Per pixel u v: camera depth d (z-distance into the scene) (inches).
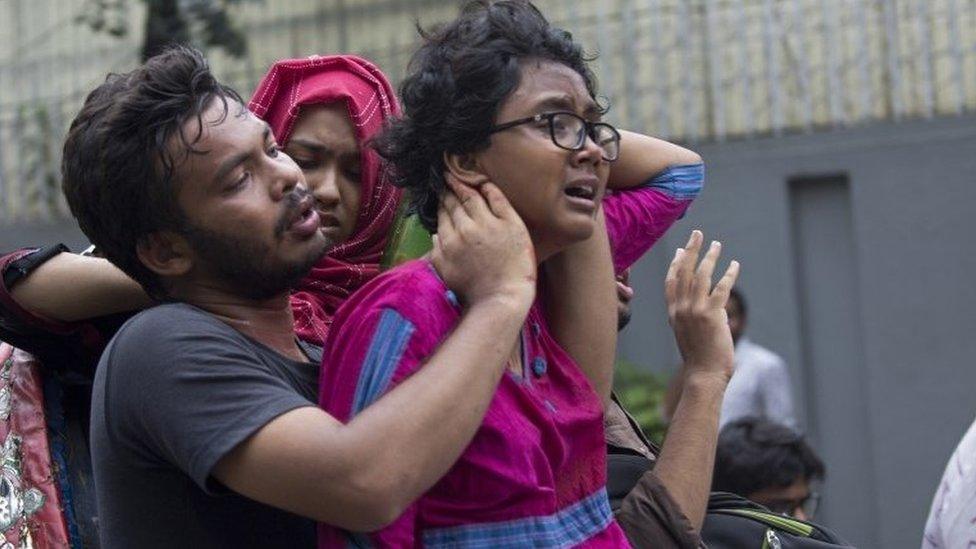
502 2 120.6
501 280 111.2
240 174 116.3
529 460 111.0
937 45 383.2
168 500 112.7
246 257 117.0
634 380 390.0
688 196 148.9
